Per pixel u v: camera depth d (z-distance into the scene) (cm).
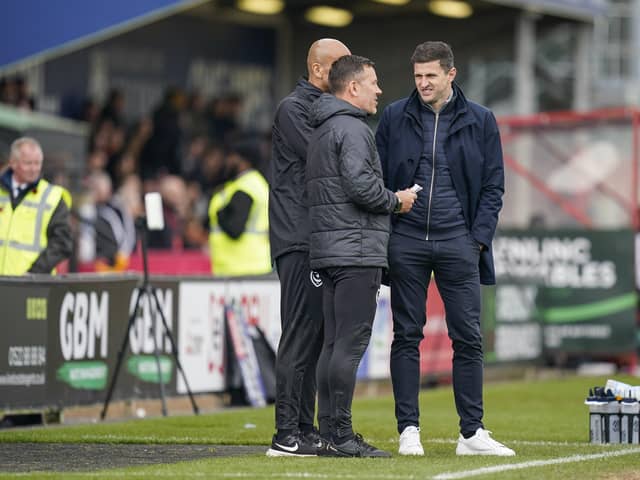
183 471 2139
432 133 2455
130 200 6125
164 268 5303
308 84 2428
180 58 7075
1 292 3114
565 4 6662
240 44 7369
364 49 7350
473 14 7000
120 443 2731
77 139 4659
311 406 2467
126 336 3356
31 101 6247
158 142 6856
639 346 5159
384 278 2498
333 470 2136
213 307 3778
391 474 2081
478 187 2456
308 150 2344
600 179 5781
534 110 7056
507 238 5272
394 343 2475
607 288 5172
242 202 3850
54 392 3266
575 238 5219
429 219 2438
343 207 2298
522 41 6862
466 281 2452
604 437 2712
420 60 2419
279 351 2398
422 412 3609
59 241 3322
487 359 4806
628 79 7425
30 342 3195
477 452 2431
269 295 3959
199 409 3681
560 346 5231
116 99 6744
